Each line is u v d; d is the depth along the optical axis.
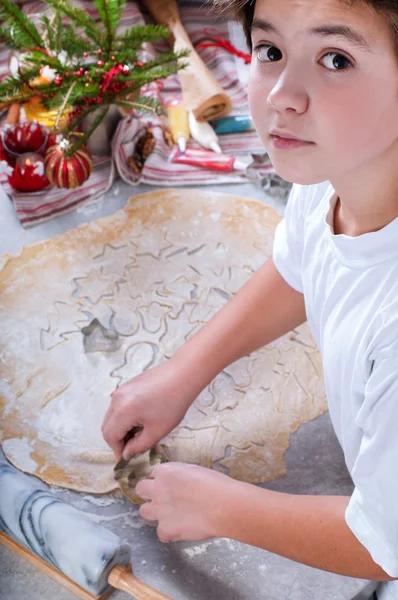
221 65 1.65
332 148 0.58
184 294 1.23
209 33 1.72
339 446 1.03
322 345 0.83
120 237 1.31
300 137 0.59
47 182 1.38
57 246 1.29
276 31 0.56
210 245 1.30
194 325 1.18
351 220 0.74
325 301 0.77
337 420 0.82
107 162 1.43
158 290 1.23
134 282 1.24
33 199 1.37
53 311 1.19
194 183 1.41
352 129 0.57
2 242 1.30
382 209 0.68
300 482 0.99
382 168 0.64
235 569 0.90
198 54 1.69
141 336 1.17
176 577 0.89
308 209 0.85
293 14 0.54
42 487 0.91
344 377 0.75
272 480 0.99
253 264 1.28
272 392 1.09
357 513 0.70
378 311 0.68
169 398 0.97
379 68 0.55
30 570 0.90
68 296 1.22
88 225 1.33
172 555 0.91
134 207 1.36
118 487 0.98
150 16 1.76
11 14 1.27
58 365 1.12
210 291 1.23
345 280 0.74
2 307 1.20
